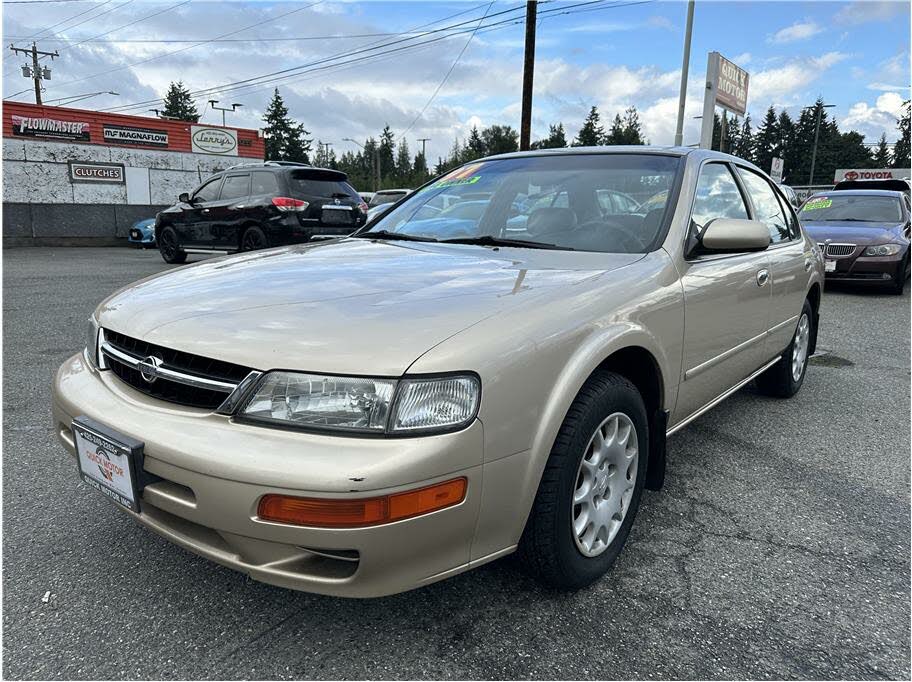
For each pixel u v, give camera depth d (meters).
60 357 4.88
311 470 1.46
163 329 1.82
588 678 1.69
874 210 9.62
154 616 1.91
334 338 1.62
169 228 11.52
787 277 3.61
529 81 17.45
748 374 3.37
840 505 2.71
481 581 2.10
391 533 1.50
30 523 2.44
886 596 2.07
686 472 3.03
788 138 93.88
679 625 1.90
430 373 1.54
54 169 18.19
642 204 2.67
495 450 1.63
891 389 4.47
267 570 1.58
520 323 1.75
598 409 1.94
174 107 80.81
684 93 17.89
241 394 1.60
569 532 1.90
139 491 1.69
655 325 2.22
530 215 2.82
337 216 10.21
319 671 1.70
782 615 1.96
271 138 77.00
